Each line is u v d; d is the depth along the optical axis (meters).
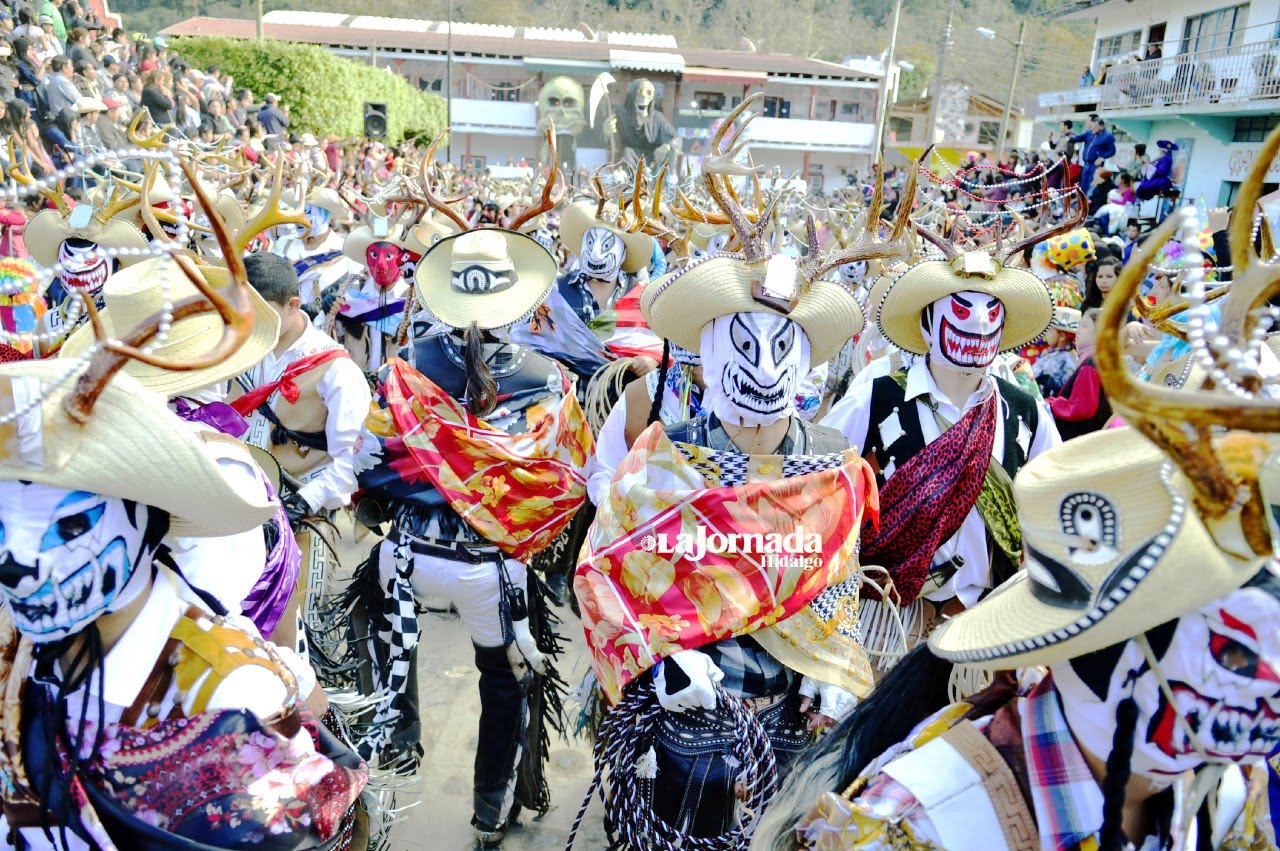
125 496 1.70
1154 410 1.33
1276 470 1.54
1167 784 1.71
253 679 1.87
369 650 3.69
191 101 14.56
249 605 2.61
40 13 13.47
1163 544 1.47
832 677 2.68
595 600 2.67
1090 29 67.25
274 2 73.50
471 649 4.98
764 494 2.62
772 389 2.64
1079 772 1.71
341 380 3.57
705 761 2.61
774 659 2.70
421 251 7.10
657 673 2.61
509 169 38.47
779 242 2.94
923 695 2.04
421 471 3.47
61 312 4.64
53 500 1.64
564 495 3.49
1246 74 21.78
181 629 1.86
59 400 1.60
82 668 1.78
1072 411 4.95
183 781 1.79
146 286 2.65
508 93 48.41
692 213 5.39
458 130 46.66
